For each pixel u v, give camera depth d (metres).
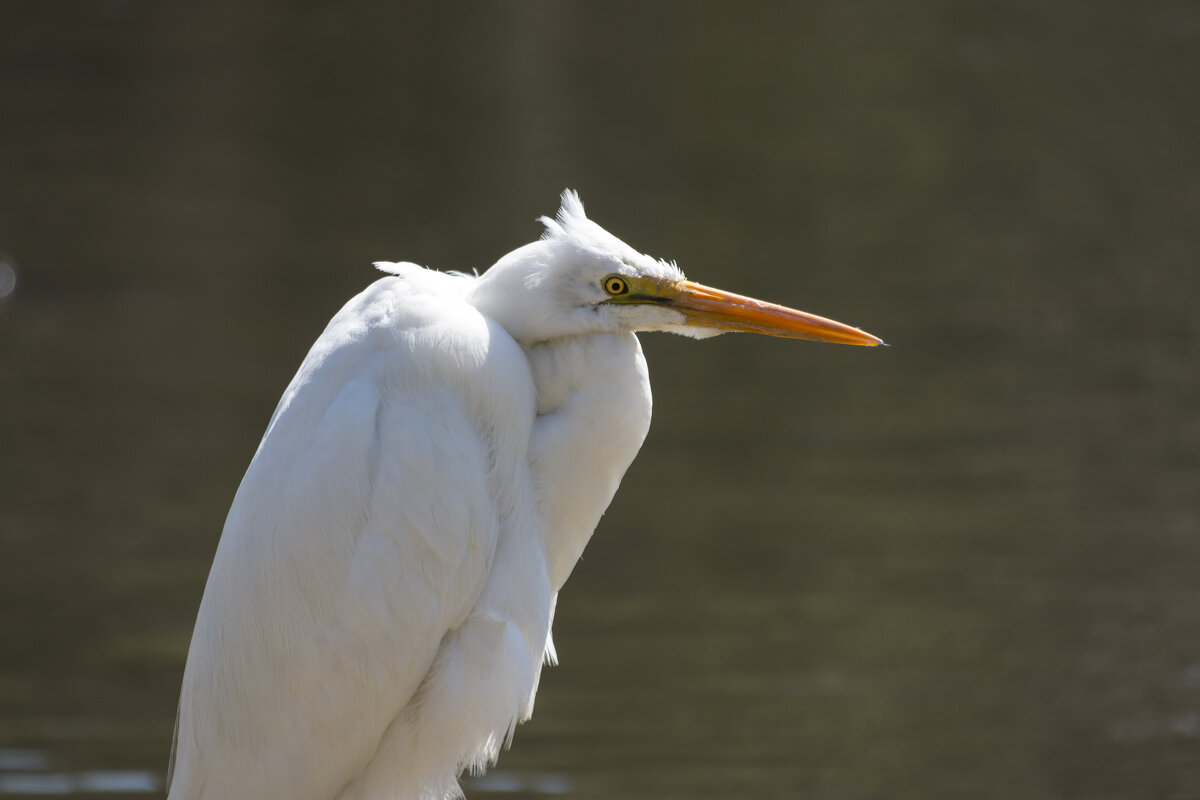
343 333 5.80
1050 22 32.56
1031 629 10.88
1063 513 12.84
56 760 9.23
